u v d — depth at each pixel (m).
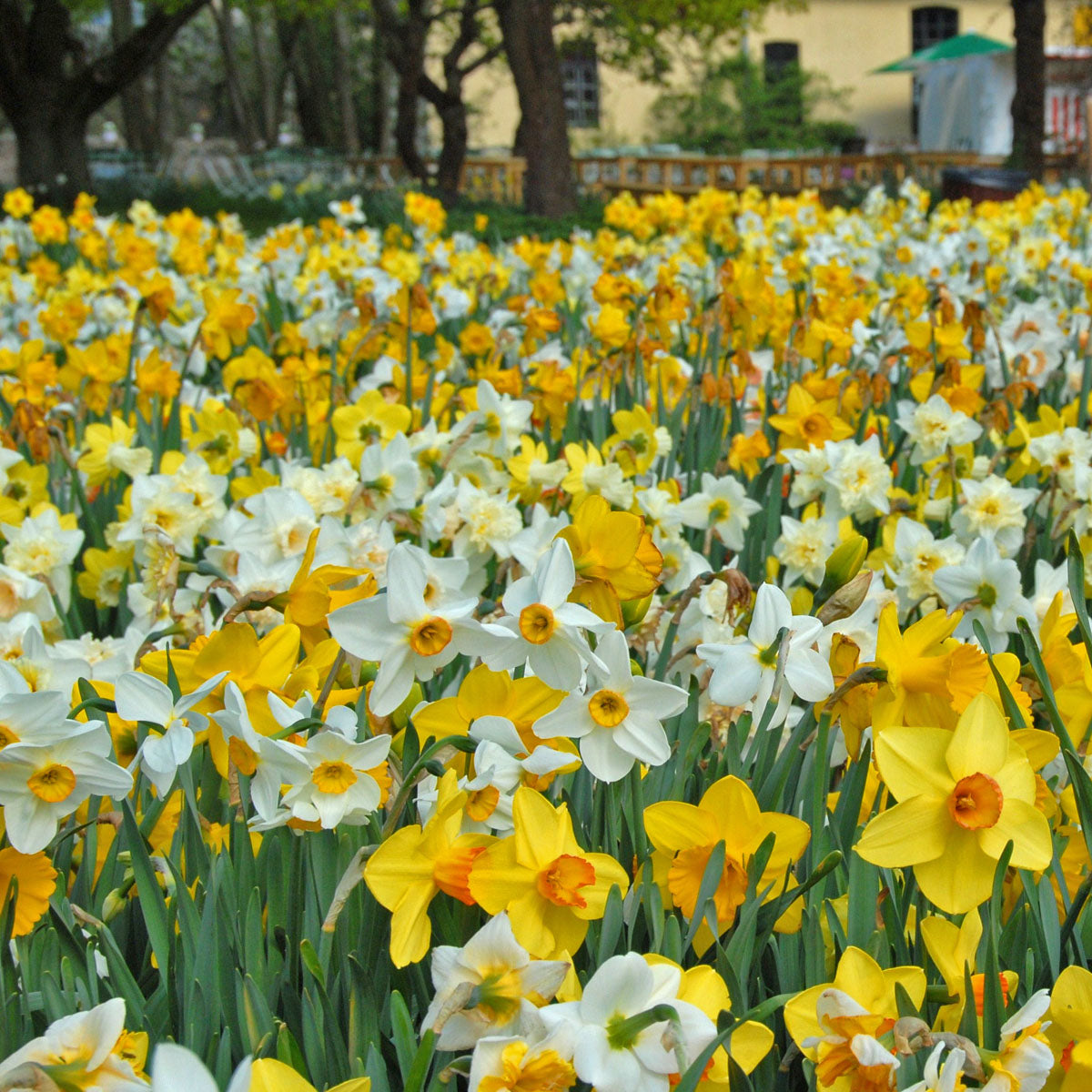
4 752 1.25
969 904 1.20
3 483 2.80
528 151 21.19
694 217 8.53
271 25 45.03
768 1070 1.25
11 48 21.00
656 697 1.36
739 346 4.46
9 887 1.29
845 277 4.81
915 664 1.38
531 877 1.22
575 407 3.50
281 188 19.83
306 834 1.34
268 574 1.88
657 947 1.28
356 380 4.86
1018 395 3.70
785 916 1.34
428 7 28.31
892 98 40.44
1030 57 22.27
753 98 38.59
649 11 24.44
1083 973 1.17
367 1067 1.17
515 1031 1.13
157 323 4.00
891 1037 1.11
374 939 1.33
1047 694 1.42
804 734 1.49
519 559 1.78
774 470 2.93
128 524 2.49
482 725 1.31
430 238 9.97
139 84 35.00
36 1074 1.00
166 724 1.33
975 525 2.55
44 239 9.21
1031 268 7.48
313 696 1.48
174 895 1.37
